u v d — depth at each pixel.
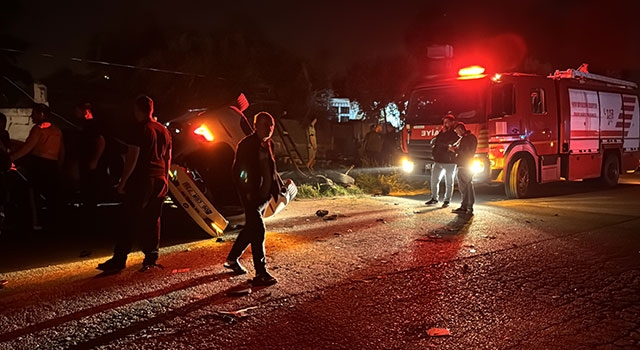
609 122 15.52
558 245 7.76
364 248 7.44
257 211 5.76
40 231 8.48
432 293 5.53
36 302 5.12
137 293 5.41
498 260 6.88
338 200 12.41
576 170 14.36
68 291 5.46
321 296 5.39
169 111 20.89
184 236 8.15
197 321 4.69
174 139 7.73
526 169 13.05
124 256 6.18
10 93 17.42
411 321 4.77
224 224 7.98
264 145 5.80
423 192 14.30
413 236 8.27
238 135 7.82
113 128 6.93
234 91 23.89
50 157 8.30
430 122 12.84
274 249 7.34
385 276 6.09
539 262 6.80
